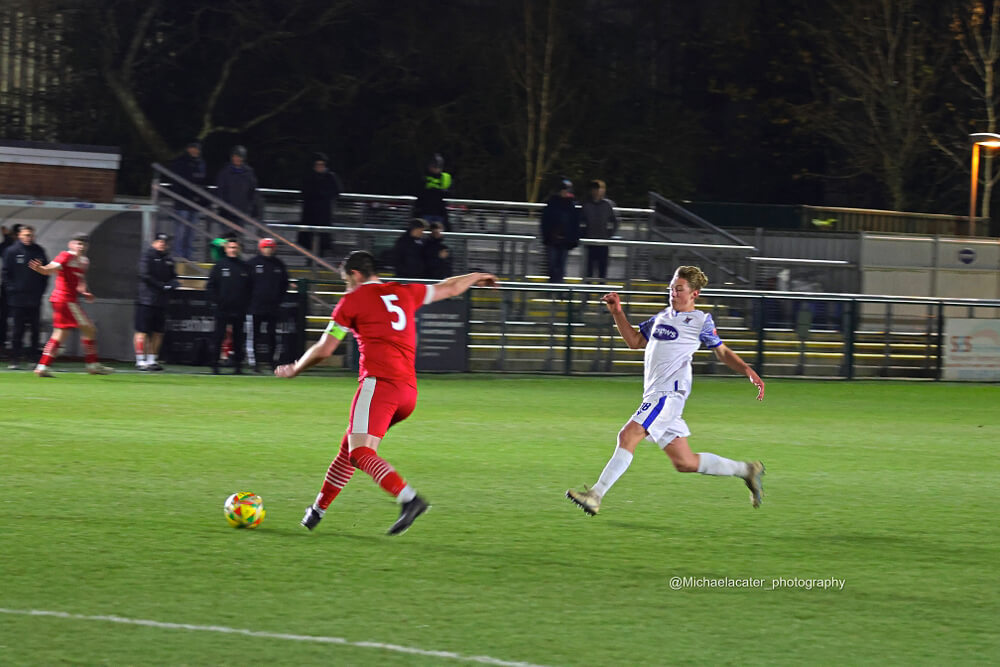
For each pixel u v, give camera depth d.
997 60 109.94
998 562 21.70
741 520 25.16
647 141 114.75
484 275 22.83
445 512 25.20
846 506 27.27
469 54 109.81
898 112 110.12
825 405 54.06
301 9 104.44
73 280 53.09
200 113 106.56
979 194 113.31
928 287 90.25
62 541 21.48
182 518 23.80
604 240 75.62
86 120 100.94
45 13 96.00
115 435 35.66
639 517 25.23
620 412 47.75
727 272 84.31
